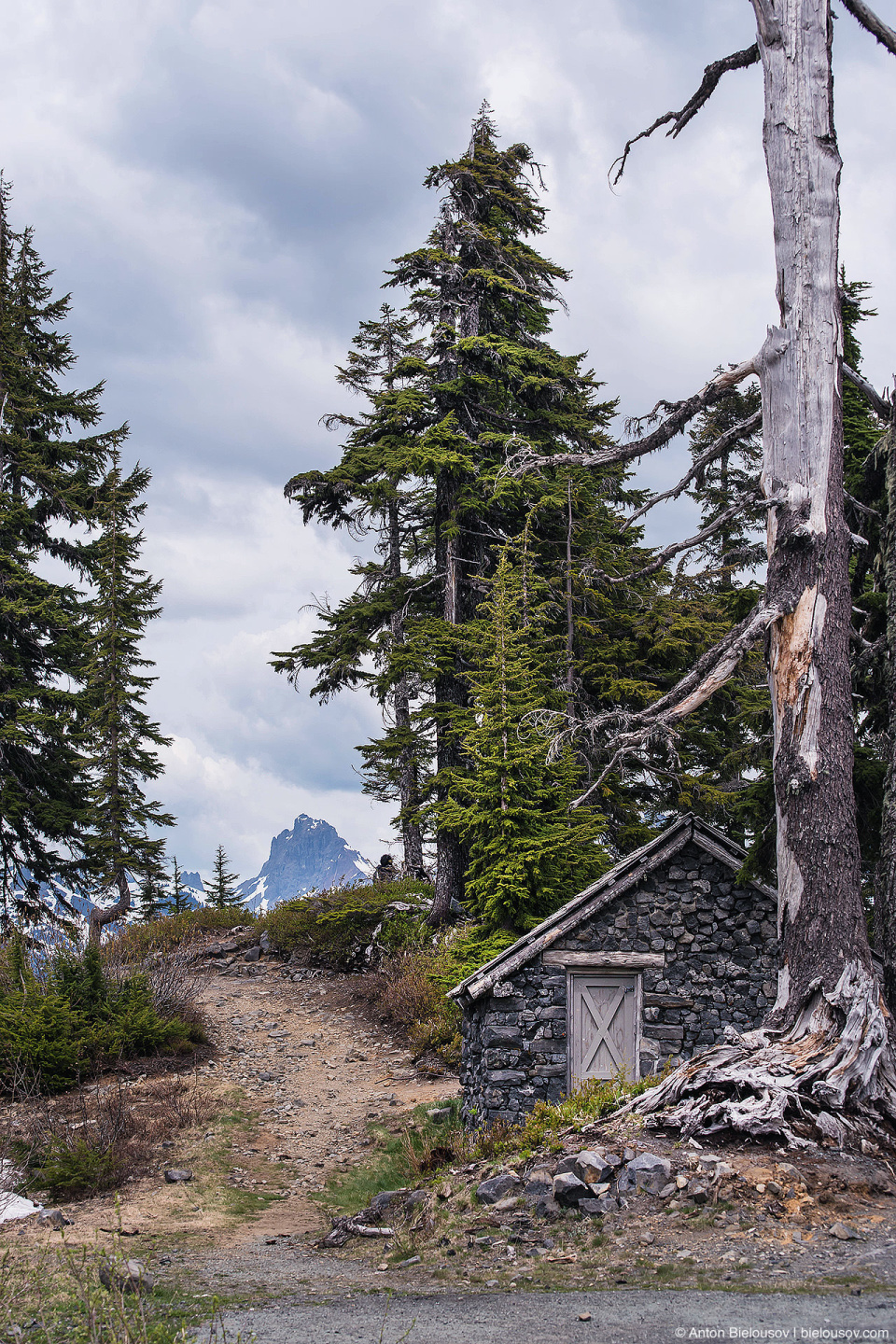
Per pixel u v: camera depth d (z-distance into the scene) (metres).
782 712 10.15
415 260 24.95
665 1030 14.51
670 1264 6.68
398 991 21.19
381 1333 5.85
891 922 9.83
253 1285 7.82
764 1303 5.77
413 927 24.00
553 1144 9.11
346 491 24.59
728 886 14.91
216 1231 10.60
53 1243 9.61
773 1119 8.20
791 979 9.57
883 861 10.07
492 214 26.92
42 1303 6.95
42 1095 15.43
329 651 25.48
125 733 28.34
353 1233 9.50
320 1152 14.38
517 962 14.63
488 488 23.58
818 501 10.38
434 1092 16.92
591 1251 7.14
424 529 29.27
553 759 15.35
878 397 11.55
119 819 27.50
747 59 12.05
